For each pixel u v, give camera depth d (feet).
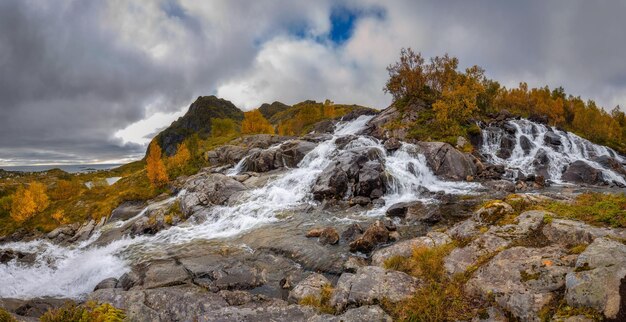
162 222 94.63
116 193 148.77
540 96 263.49
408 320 28.30
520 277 29.17
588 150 151.94
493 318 26.50
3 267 78.79
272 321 30.66
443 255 39.09
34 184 139.33
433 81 203.31
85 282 61.52
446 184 105.60
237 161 170.91
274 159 142.92
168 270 54.95
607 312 21.93
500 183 98.32
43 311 49.34
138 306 36.91
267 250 61.00
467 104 153.89
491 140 148.87
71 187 166.91
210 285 46.98
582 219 37.11
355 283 35.24
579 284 24.34
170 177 165.68
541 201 46.21
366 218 76.48
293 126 296.30
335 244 60.59
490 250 36.47
